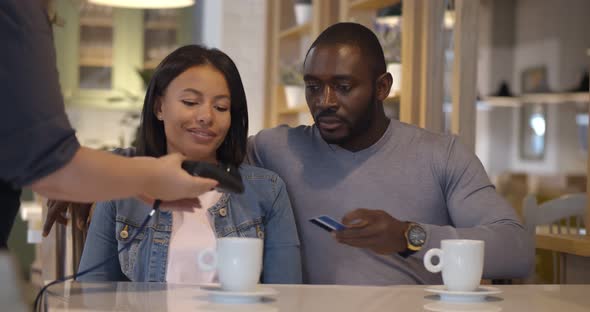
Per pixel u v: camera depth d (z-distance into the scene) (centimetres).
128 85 632
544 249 241
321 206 178
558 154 593
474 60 287
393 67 320
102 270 164
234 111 171
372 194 177
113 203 163
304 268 178
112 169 112
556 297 128
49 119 107
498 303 121
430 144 180
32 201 582
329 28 179
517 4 637
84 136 624
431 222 179
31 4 106
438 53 301
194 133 164
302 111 417
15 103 104
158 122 173
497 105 647
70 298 119
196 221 161
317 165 181
